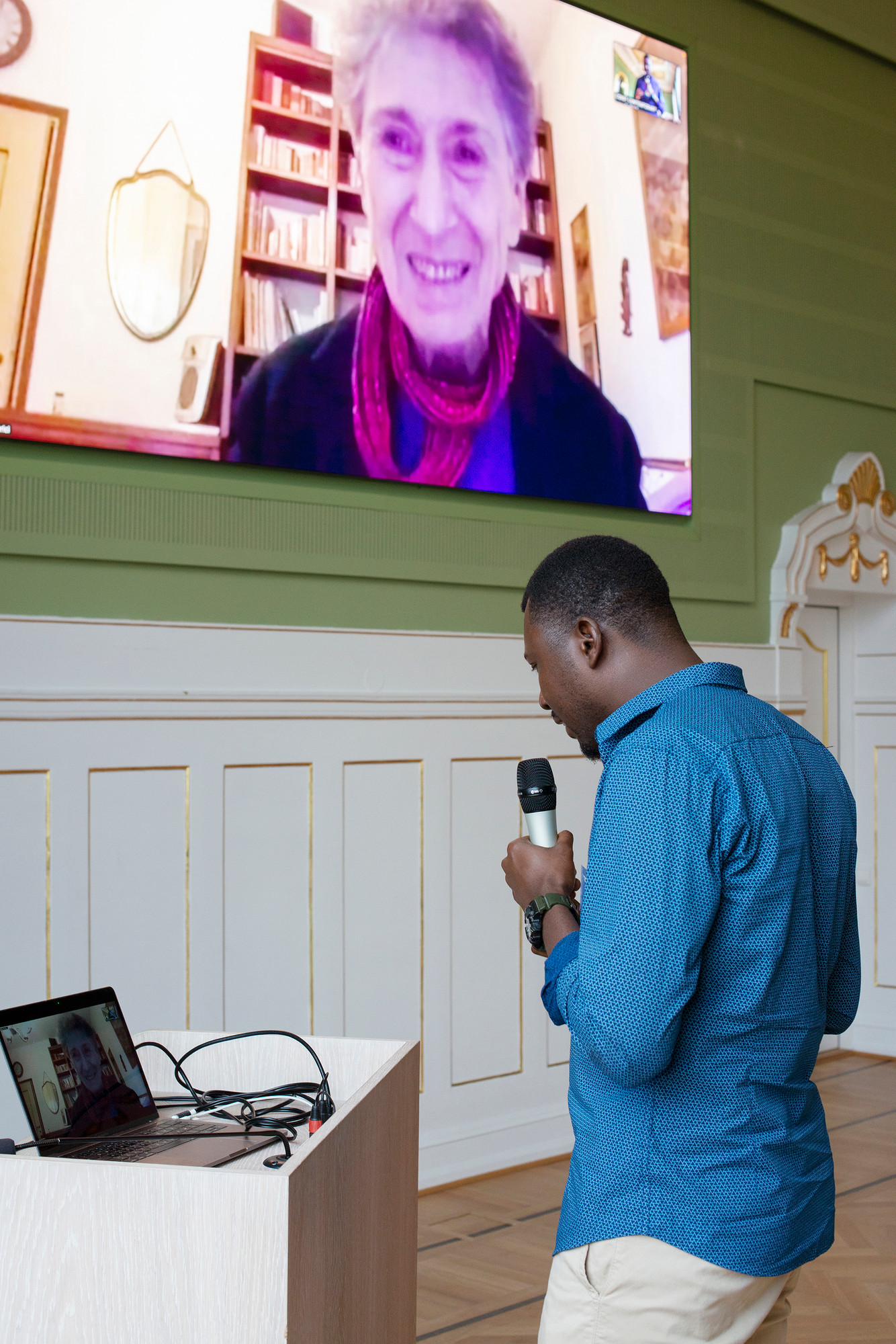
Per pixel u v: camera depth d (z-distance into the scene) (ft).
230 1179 3.69
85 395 10.68
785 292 17.22
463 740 13.39
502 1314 9.77
